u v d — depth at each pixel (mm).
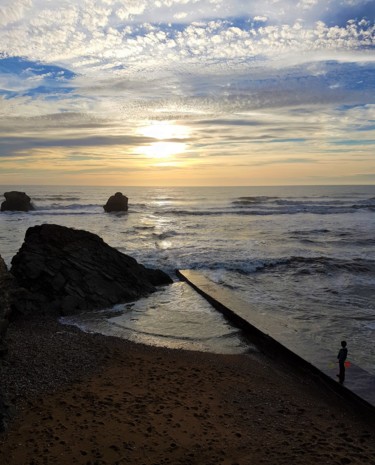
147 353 13039
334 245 33969
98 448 7430
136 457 7207
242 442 7863
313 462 7188
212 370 11836
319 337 14266
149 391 10133
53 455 7152
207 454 7387
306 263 26328
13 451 7230
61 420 8414
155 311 17625
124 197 67375
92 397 9570
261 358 13133
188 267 25469
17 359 11469
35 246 19453
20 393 9562
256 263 26172
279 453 7484
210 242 35125
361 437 8266
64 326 15336
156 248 31672
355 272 24500
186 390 10312
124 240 36125
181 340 14414
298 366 11852
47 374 10781
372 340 14039
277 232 42031
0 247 31484
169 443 7699
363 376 10586
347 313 17000
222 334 15039
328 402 10070
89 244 21062
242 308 16891
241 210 68562
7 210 63906
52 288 17719
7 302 10797
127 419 8570
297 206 75938
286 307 17797
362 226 46938
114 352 12898
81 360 12000
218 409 9320
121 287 19500
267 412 9320
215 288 20406
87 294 18188
